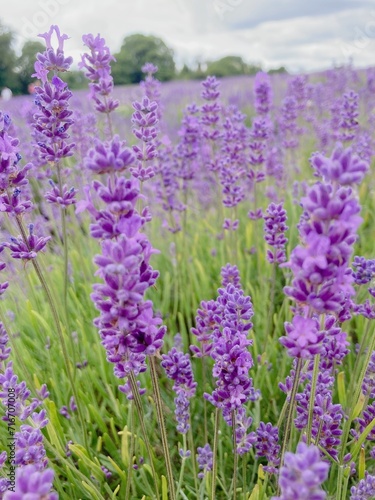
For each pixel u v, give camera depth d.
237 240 0.32
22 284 0.32
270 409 0.22
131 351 0.11
